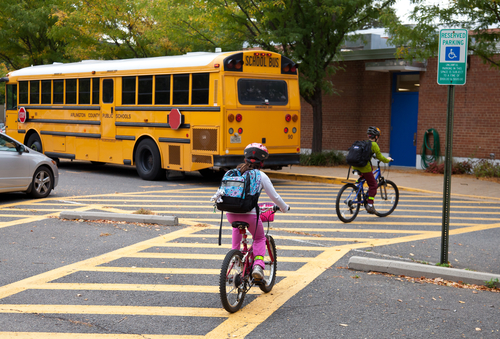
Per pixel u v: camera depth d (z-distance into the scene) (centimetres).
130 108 1551
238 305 525
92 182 1484
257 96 1399
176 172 1617
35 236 825
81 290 583
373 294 579
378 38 2103
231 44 1966
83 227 892
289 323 498
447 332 479
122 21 2205
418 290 594
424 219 1022
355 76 2095
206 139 1366
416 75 1958
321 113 2017
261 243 546
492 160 1772
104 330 476
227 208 516
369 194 996
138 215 934
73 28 2209
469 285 611
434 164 1803
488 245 815
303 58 1859
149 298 561
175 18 1978
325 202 1204
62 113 1773
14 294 567
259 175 521
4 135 1130
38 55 2591
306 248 780
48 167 1203
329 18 1791
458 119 1845
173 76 1435
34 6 2562
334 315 519
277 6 1777
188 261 702
